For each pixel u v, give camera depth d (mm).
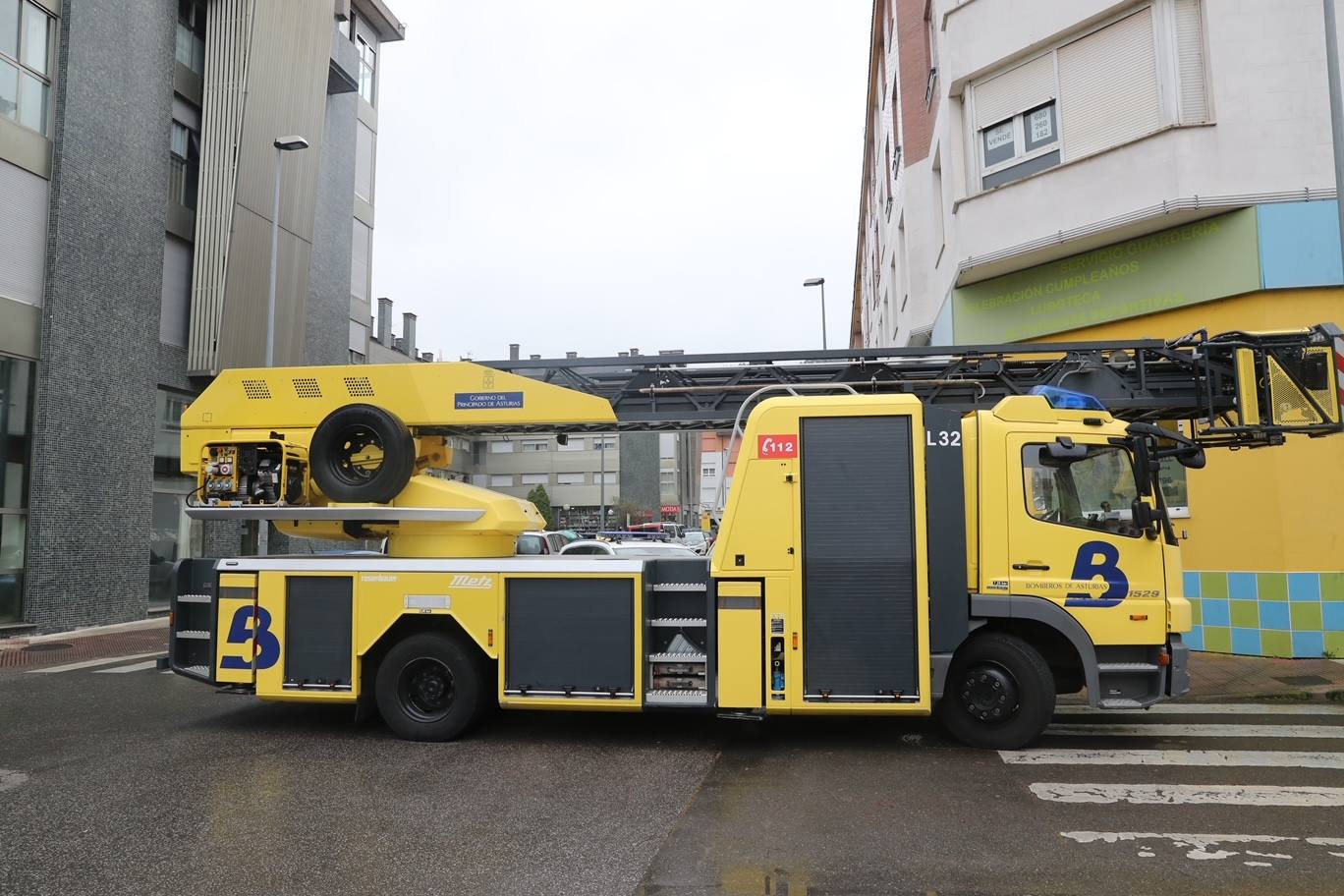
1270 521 10555
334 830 5109
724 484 8430
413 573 7484
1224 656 10789
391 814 5406
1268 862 4551
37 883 4332
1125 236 11812
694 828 5113
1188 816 5285
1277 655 10469
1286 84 10781
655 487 64312
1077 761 6570
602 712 8523
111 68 17141
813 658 6844
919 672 6738
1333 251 10484
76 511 16266
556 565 7281
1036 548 6906
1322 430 7781
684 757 6789
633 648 7094
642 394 8562
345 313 26953
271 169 20734
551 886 4266
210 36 19875
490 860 4621
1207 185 10867
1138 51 11578
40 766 6617
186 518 19531
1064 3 12258
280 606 7680
